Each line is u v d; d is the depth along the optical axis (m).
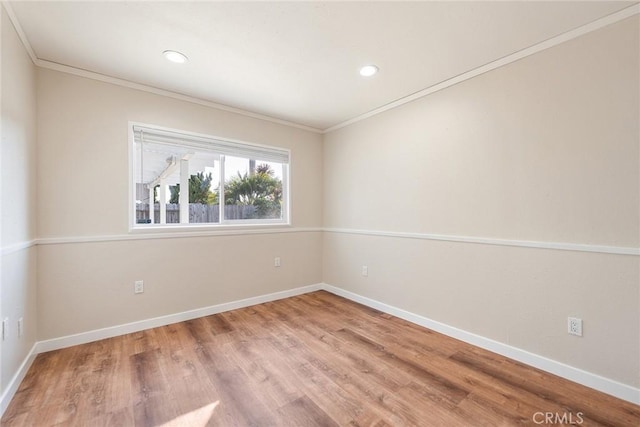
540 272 1.93
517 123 2.04
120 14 1.65
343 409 1.54
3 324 1.53
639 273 1.57
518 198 2.04
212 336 2.44
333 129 3.74
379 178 3.12
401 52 2.05
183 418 1.47
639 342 1.57
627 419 1.46
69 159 2.23
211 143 2.99
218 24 1.75
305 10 1.63
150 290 2.60
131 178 2.51
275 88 2.63
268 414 1.50
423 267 2.67
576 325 1.78
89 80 2.32
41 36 1.86
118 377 1.82
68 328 2.23
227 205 3.22
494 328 2.17
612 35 1.64
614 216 1.65
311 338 2.41
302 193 3.73
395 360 2.05
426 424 1.43
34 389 1.69
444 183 2.50
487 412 1.51
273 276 3.46
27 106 1.92
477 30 1.80
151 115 2.61
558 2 1.55
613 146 1.65
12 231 1.66
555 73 1.86
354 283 3.44
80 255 2.28
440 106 2.53
